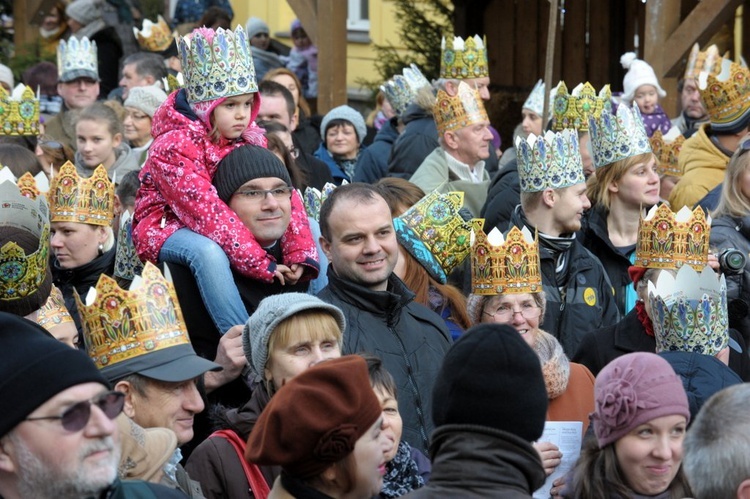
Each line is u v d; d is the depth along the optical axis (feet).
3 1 44.42
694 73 31.42
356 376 11.16
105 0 36.27
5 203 12.91
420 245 17.84
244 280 16.33
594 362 17.61
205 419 15.57
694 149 24.12
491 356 10.20
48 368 9.67
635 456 13.53
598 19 41.91
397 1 45.88
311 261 16.83
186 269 16.26
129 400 13.47
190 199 16.22
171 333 13.76
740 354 18.04
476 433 10.15
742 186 20.36
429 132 25.80
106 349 13.58
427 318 16.19
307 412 10.93
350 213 15.69
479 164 24.36
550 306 19.39
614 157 21.56
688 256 18.42
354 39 53.52
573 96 25.14
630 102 30.76
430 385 15.58
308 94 41.83
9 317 9.92
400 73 44.78
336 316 14.17
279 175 16.57
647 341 17.34
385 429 13.26
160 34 34.76
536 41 42.65
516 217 20.33
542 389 10.30
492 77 43.80
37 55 41.70
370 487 11.12
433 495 10.10
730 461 10.36
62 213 18.15
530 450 10.19
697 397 15.48
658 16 32.99
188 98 16.79
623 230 21.70
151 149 16.58
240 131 16.85
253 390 15.65
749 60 43.21
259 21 38.93
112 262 18.66
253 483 13.60
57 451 9.59
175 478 12.70
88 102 29.63
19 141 22.88
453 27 44.50
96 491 9.79
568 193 19.80
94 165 24.76
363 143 34.14
